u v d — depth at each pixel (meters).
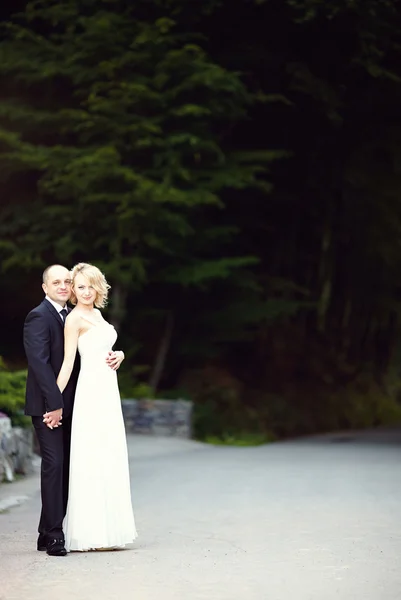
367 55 30.05
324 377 38.09
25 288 28.70
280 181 34.94
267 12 30.81
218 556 8.39
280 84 32.22
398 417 38.81
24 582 7.34
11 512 11.11
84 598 6.82
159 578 7.49
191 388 31.78
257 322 32.09
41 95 28.47
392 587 7.17
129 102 25.80
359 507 11.38
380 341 41.41
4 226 27.47
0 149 27.38
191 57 26.34
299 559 8.25
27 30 27.11
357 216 35.81
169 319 30.33
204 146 26.72
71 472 8.66
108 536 8.59
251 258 27.86
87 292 8.80
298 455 18.98
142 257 27.56
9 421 14.20
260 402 34.00
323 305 37.31
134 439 22.58
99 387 8.75
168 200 25.53
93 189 26.05
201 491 13.01
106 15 26.47
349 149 34.81
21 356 29.22
